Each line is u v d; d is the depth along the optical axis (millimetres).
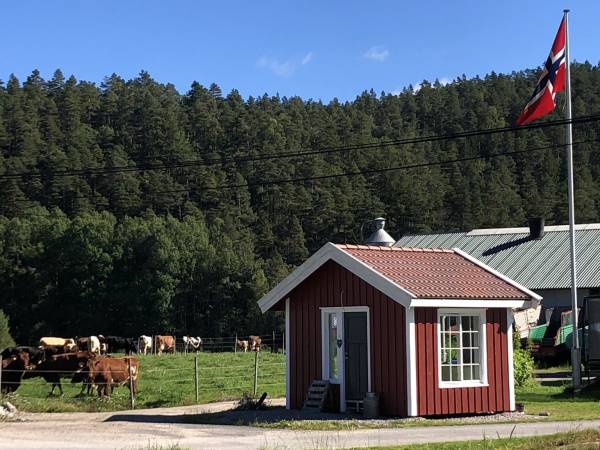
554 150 148375
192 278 101375
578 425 19359
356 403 21891
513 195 130250
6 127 137750
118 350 55688
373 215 119125
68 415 23438
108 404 26094
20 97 162750
